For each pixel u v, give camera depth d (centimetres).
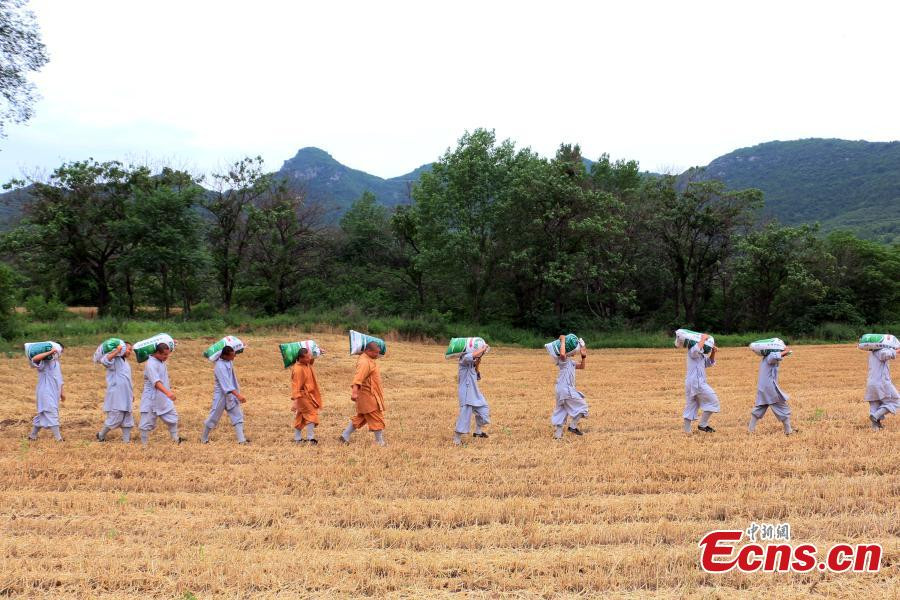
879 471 898
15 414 1417
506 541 662
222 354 1141
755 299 4222
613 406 1480
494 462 972
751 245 3819
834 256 4153
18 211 3453
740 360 2522
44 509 767
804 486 818
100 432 1165
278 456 1040
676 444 1064
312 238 4366
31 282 3847
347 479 888
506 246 3578
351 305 3434
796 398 1548
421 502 785
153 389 1137
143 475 923
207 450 1077
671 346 3269
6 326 2333
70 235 3456
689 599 545
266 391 1798
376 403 1119
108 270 3812
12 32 2545
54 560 618
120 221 3322
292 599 545
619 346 3309
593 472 902
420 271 4259
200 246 3469
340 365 2227
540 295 3872
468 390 1117
